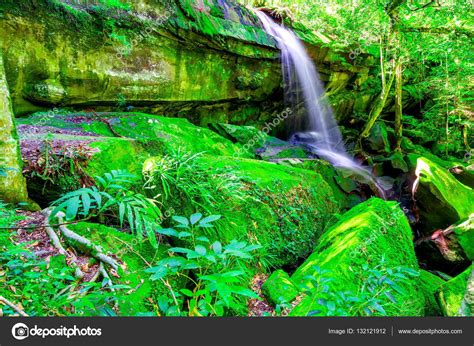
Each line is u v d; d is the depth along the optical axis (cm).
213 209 298
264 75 852
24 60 464
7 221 213
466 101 1085
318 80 986
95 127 452
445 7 686
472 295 156
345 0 836
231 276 130
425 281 312
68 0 505
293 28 933
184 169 305
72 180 268
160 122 522
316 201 421
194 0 680
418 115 1302
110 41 554
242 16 806
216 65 746
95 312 164
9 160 239
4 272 181
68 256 209
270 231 326
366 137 972
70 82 517
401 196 781
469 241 439
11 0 439
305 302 204
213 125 742
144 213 238
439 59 986
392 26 754
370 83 1106
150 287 208
